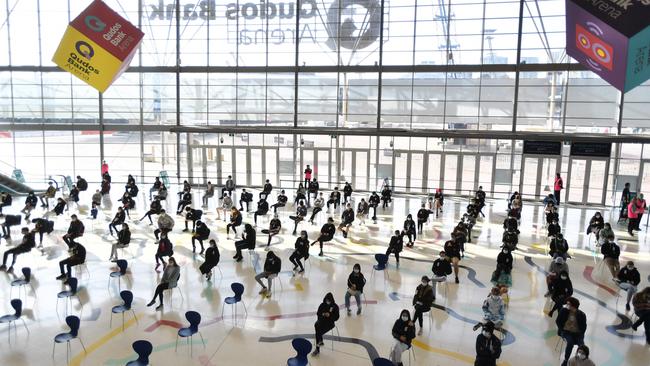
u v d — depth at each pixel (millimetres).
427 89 26078
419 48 25844
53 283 12711
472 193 26469
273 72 27328
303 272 13844
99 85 17094
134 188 22719
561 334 8984
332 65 26781
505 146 25734
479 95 25578
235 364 8852
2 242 16359
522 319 11031
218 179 28641
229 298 10695
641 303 10047
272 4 26844
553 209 17953
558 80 24562
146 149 29328
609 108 24156
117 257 14820
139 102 28547
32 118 28984
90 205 22469
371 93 26688
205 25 27531
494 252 16172
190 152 28844
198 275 13477
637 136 22812
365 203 19438
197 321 9094
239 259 14750
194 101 28281
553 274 11625
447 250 13344
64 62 16578
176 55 27844
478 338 8211
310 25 26688
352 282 11008
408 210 22453
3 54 28406
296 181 28266
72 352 9219
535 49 24656
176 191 26188
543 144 24188
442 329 10453
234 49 27531
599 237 16359
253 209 21984
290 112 27703
